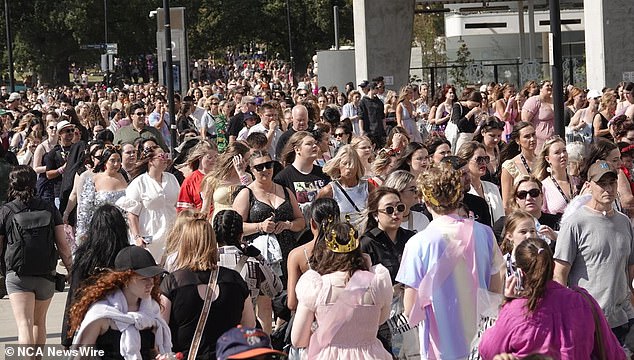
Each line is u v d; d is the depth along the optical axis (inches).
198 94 1493.6
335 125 892.6
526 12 2367.1
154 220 557.3
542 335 318.3
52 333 557.3
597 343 324.8
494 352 324.8
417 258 368.2
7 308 611.5
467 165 502.3
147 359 338.0
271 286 431.5
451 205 370.6
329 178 545.3
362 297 348.8
